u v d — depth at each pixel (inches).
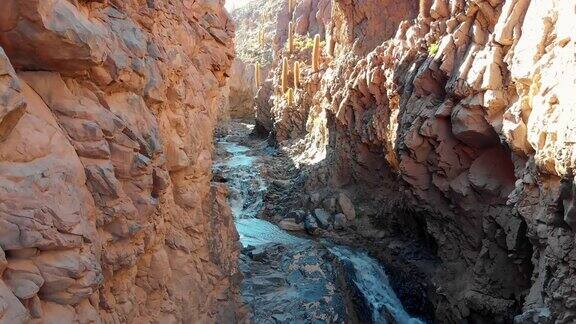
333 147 893.8
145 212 251.0
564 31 354.6
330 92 940.6
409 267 615.8
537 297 365.4
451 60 517.3
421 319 574.6
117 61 232.7
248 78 2229.3
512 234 423.2
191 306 329.1
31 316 154.3
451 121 494.9
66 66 199.0
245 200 951.6
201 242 372.5
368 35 871.7
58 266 165.0
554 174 347.3
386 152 693.9
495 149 476.7
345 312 550.9
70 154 186.7
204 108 405.7
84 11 227.9
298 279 597.9
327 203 816.9
